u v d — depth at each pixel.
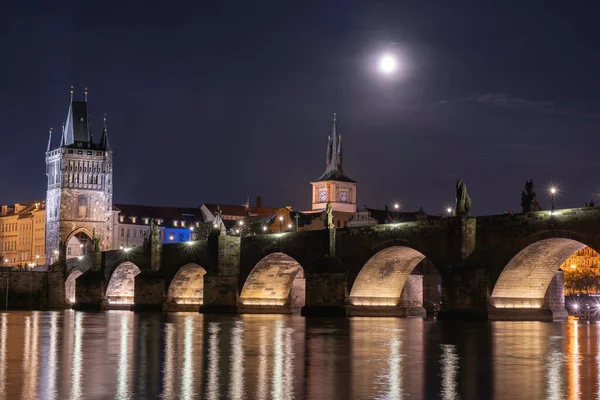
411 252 137.75
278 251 157.62
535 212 115.12
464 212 124.19
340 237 144.75
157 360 62.94
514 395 47.06
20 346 75.44
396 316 146.62
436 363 61.25
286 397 46.50
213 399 45.88
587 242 108.94
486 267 120.81
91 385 50.25
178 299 191.12
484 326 107.38
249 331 97.94
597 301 172.62
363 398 46.25
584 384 50.81
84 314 175.12
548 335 89.06
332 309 143.12
